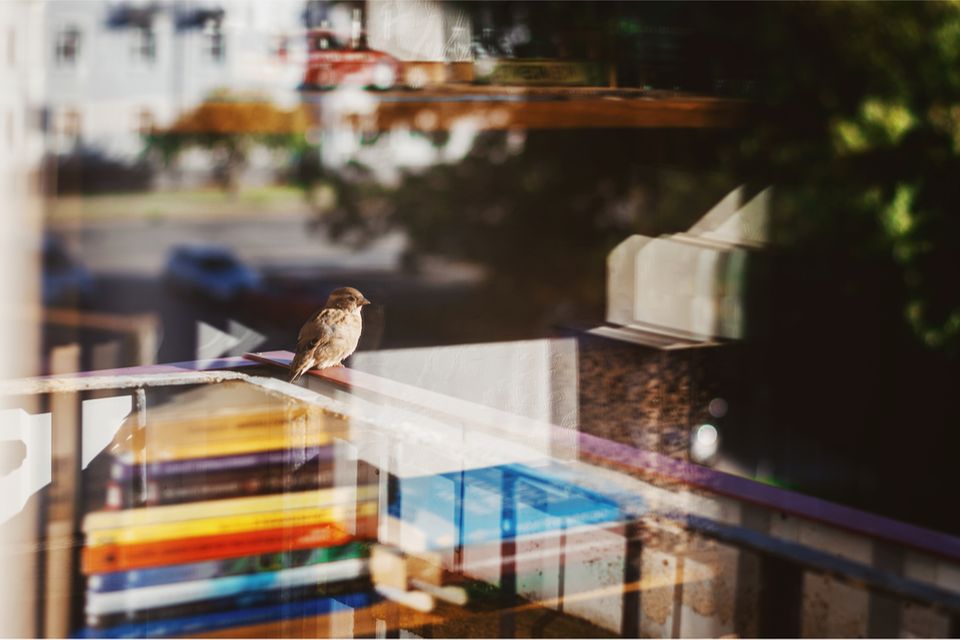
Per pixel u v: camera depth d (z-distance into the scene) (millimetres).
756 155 6695
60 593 3273
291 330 14727
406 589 3732
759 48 6777
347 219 16750
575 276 11609
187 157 17625
